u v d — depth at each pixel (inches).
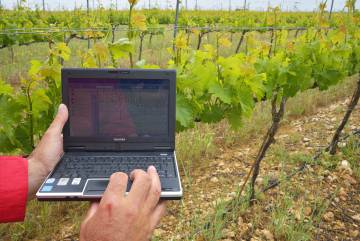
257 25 587.8
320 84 157.5
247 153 186.4
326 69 157.1
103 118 65.1
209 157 181.0
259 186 149.3
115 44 97.5
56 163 58.5
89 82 65.8
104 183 49.2
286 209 127.8
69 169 56.7
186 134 187.5
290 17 1092.5
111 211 33.5
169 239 115.1
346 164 167.0
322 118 241.4
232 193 143.1
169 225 123.6
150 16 853.8
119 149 64.9
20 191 44.4
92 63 97.0
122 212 33.6
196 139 183.2
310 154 179.3
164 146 65.8
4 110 85.6
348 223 127.6
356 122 231.3
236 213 126.6
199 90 103.2
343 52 162.9
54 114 91.4
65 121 61.1
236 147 195.0
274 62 127.9
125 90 66.6
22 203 44.7
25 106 89.0
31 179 54.9
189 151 176.4
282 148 183.9
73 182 50.9
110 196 34.5
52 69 85.8
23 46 515.5
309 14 1266.0
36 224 122.5
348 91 315.6
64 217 130.5
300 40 174.2
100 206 34.2
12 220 45.0
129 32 103.3
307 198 139.9
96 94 65.7
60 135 59.7
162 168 57.8
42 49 489.1
